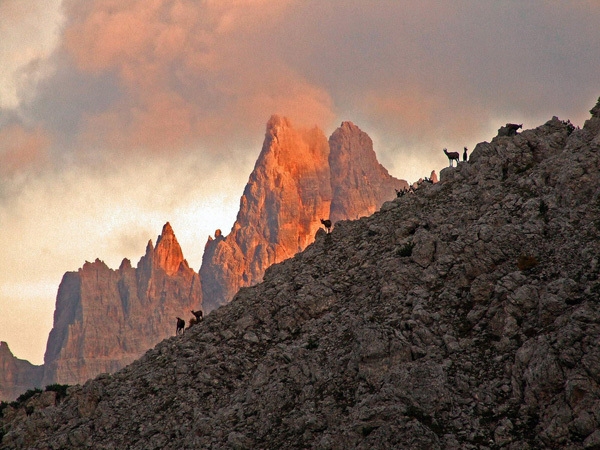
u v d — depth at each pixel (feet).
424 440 597.93
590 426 564.71
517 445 581.12
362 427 628.28
